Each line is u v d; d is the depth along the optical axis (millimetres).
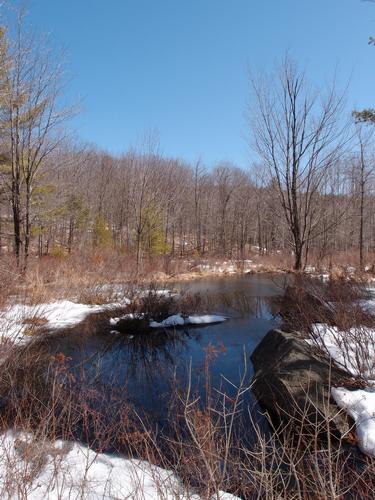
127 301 10961
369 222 29969
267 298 12852
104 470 3176
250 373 5758
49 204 18484
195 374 5766
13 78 12461
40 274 11680
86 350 7125
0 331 6465
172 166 35969
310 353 4902
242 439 3752
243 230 36156
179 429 3838
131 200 28906
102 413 4141
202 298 12406
